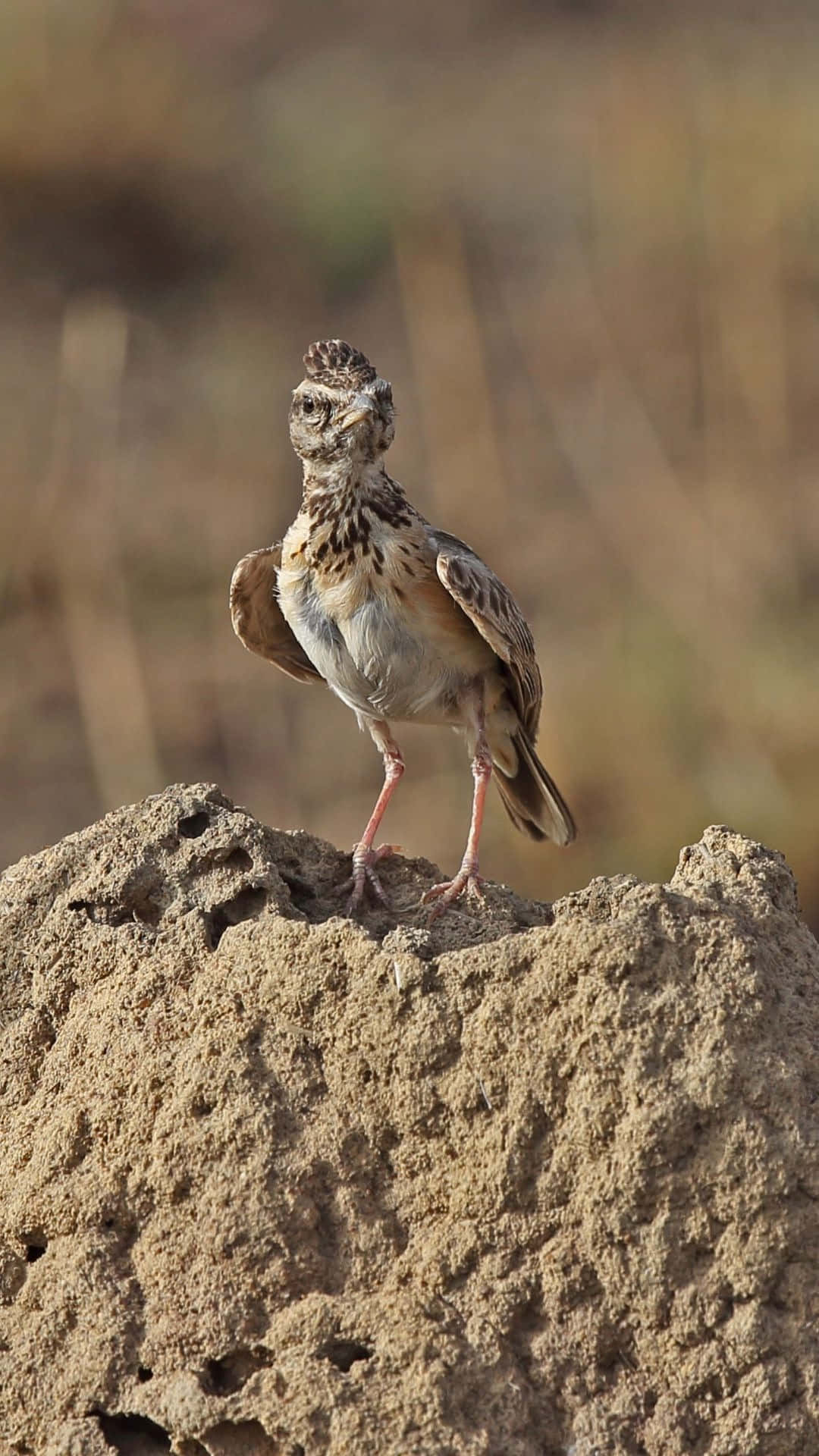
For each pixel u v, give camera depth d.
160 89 31.17
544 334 26.17
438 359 24.72
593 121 31.84
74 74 30.17
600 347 25.48
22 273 27.88
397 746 9.26
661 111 30.03
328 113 33.56
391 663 8.64
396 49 37.75
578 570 20.28
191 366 25.89
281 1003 6.03
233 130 32.28
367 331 26.64
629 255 27.41
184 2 37.47
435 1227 5.80
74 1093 6.19
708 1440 5.54
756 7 39.16
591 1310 5.66
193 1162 5.90
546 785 9.31
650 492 20.66
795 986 6.07
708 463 21.19
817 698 16.59
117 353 21.44
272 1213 5.80
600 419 23.72
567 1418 5.60
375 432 8.34
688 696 16.77
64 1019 6.49
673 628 17.70
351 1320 5.65
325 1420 5.46
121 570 19.86
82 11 32.12
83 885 6.64
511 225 29.33
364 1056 5.92
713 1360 5.55
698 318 23.55
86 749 18.34
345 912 7.03
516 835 16.14
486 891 7.22
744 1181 5.59
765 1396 5.51
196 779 17.72
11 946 6.65
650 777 16.23
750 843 6.55
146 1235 5.91
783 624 18.08
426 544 8.55
